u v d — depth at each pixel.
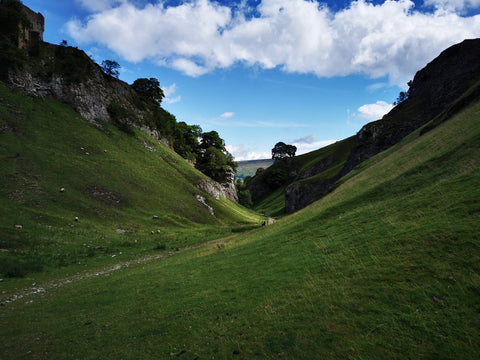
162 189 65.31
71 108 67.69
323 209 27.80
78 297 16.92
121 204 51.28
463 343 6.77
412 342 7.29
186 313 12.16
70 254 29.31
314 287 11.71
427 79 101.69
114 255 31.39
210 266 20.27
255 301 11.97
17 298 17.62
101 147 63.72
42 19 70.81
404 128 82.25
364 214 19.75
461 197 13.80
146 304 14.16
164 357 9.04
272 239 23.75
